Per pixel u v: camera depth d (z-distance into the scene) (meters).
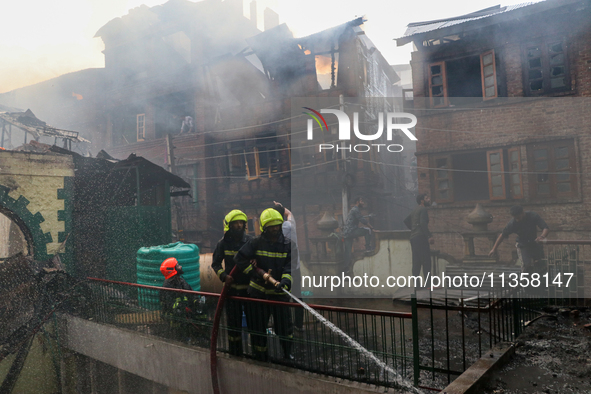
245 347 4.15
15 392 6.73
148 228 10.55
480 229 7.79
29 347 6.79
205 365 4.41
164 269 5.27
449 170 9.75
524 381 3.07
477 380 2.92
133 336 5.40
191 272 6.51
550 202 8.39
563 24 9.10
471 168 12.08
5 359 6.68
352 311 3.39
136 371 5.35
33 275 7.09
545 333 4.34
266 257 3.86
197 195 20.75
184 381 4.66
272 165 19.44
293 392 3.62
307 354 3.66
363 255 8.15
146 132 23.64
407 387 3.11
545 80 9.30
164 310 5.13
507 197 8.91
